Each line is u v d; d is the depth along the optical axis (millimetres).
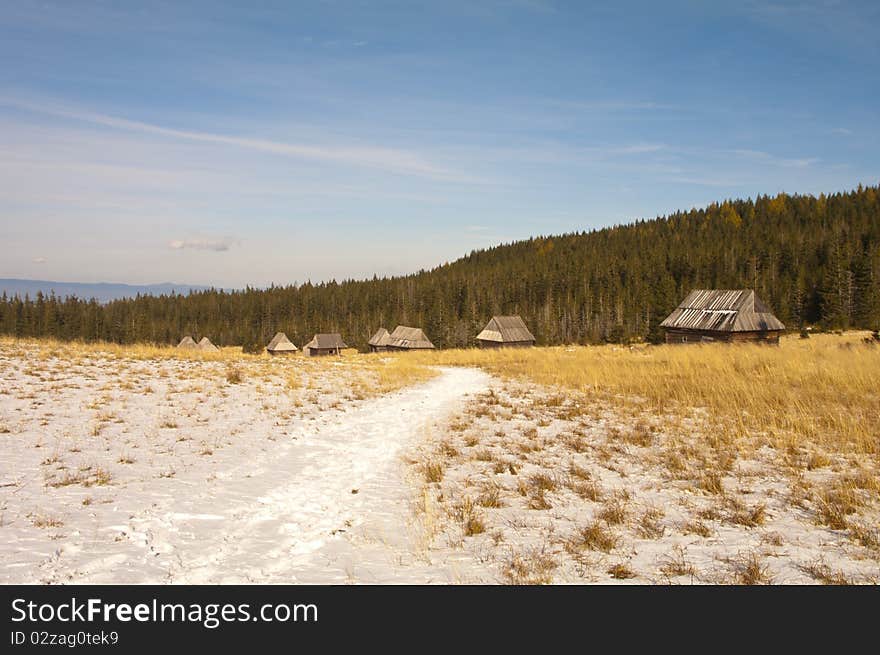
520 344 69500
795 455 9391
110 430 10641
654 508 7098
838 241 104000
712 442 10328
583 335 101875
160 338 135375
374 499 7699
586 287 118188
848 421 11219
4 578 4711
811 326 86312
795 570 5230
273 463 9469
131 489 7367
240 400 15555
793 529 6273
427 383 24422
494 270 160625
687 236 152500
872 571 5168
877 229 112688
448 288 143375
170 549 5613
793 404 12922
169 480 7930
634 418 13281
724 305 43469
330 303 156375
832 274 87188
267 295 165125
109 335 128625
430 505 7391
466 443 11180
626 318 100750
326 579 5172
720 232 147250
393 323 136500
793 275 102875
